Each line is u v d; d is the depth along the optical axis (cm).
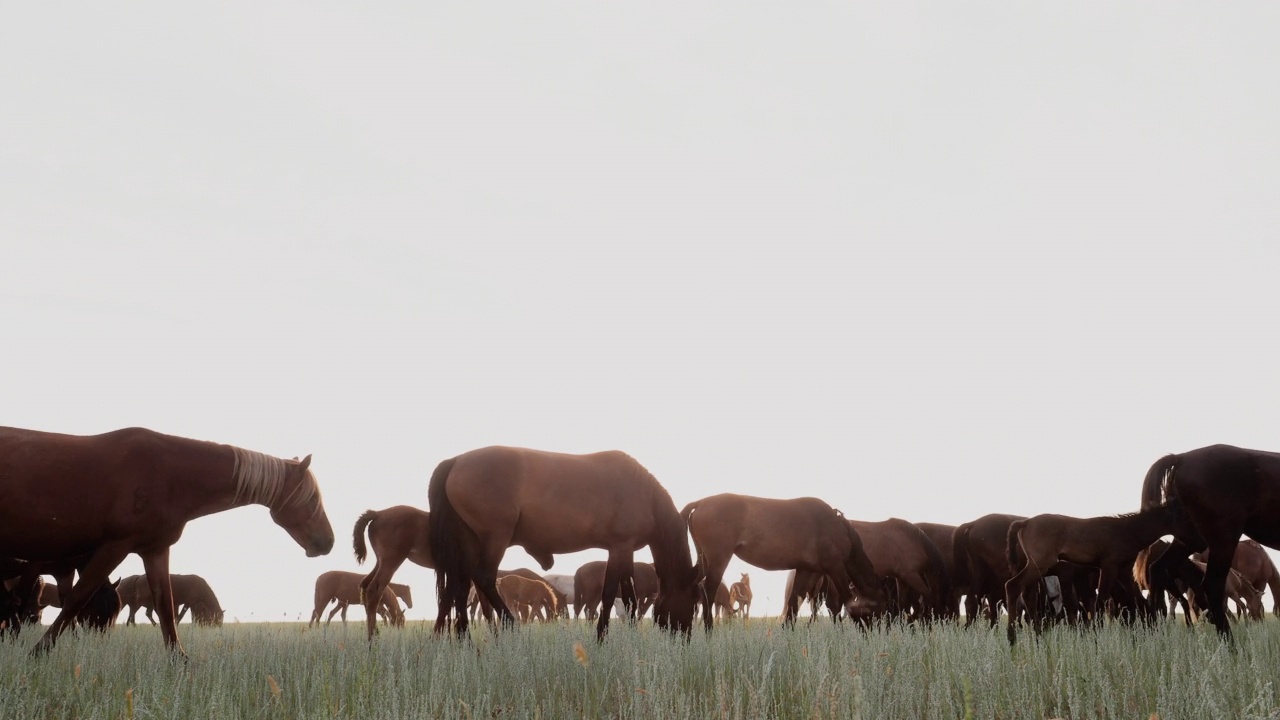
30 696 836
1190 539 1641
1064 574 1873
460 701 742
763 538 1986
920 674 901
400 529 2144
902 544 2320
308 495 1331
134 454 1177
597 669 959
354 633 1587
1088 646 1077
